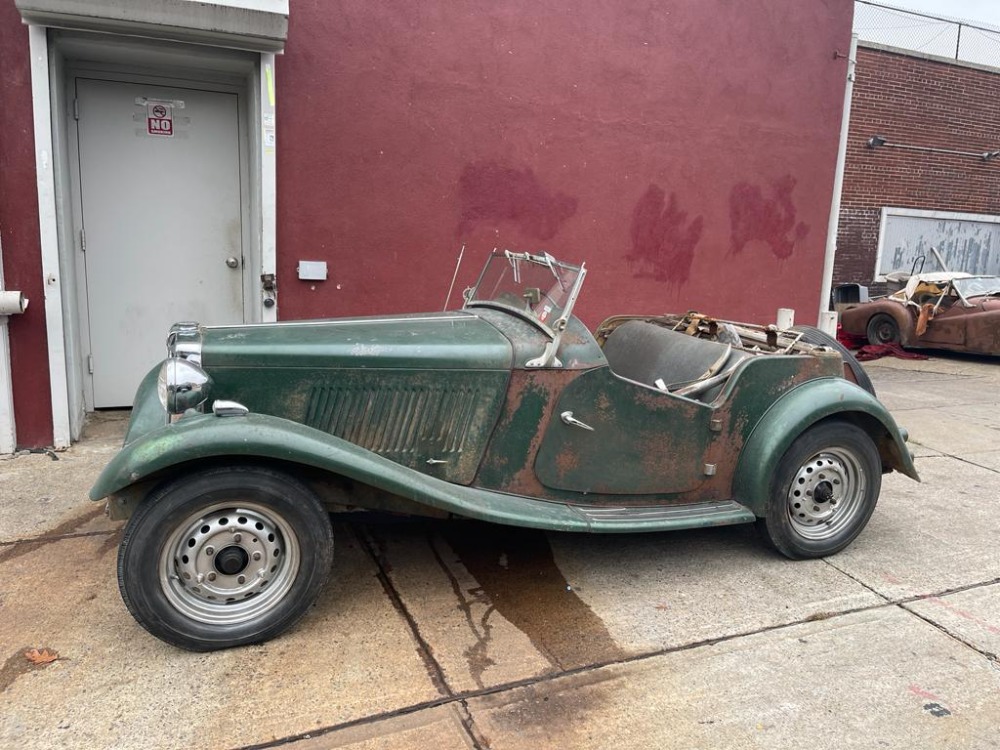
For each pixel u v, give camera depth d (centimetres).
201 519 270
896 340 1148
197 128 566
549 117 651
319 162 574
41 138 470
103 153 545
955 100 1366
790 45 750
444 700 256
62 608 307
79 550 361
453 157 619
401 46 584
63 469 468
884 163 1336
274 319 580
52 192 478
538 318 341
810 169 791
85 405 570
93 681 258
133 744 228
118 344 575
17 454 492
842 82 790
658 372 415
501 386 319
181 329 315
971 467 559
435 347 313
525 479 332
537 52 635
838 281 1349
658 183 712
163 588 265
